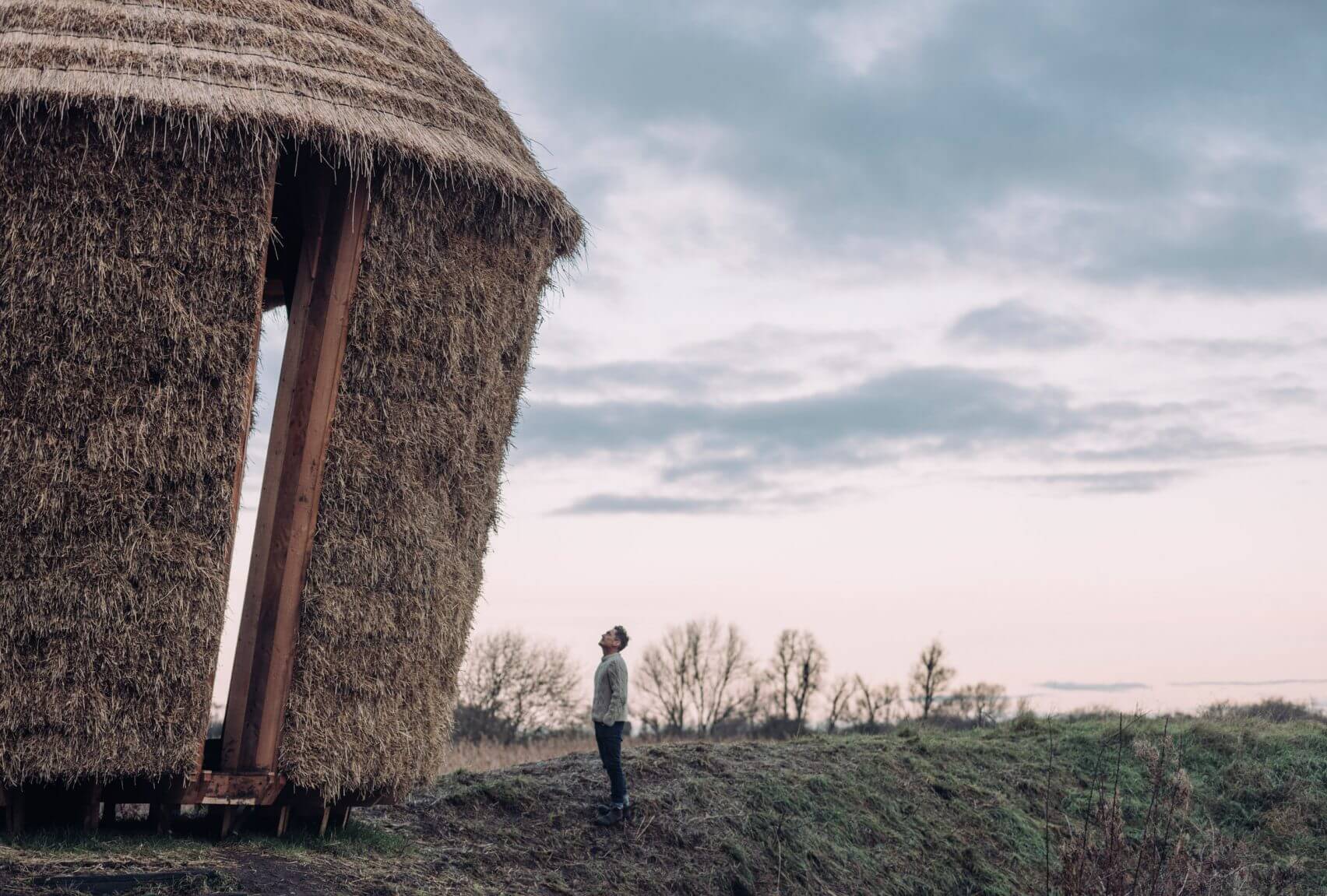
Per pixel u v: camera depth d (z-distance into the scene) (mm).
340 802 8898
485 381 9273
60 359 7645
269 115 8055
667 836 10578
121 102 7781
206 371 7906
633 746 13609
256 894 7234
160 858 7449
